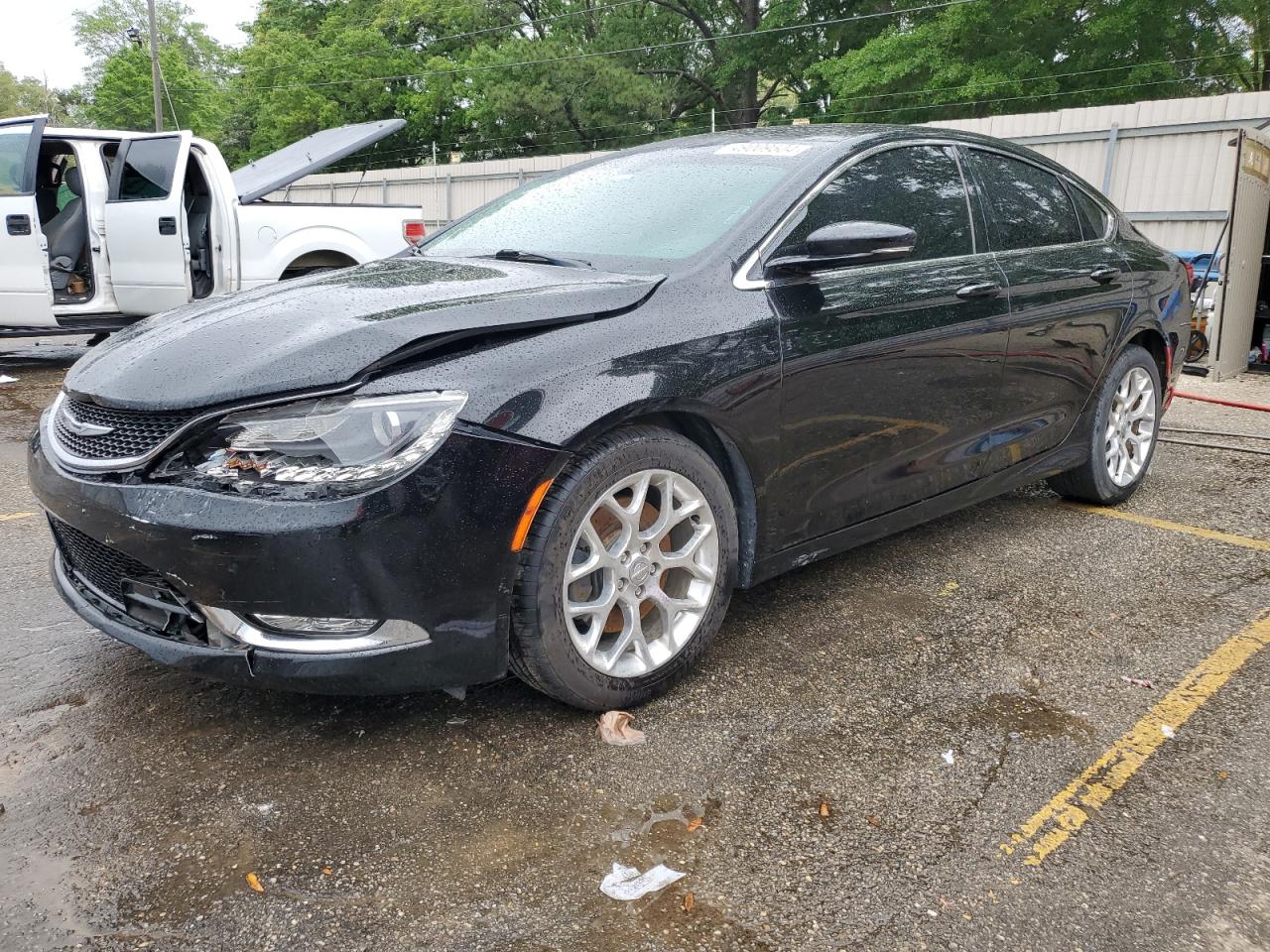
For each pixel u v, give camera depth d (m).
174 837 2.04
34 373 8.11
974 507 4.49
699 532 2.64
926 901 1.87
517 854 2.00
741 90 35.59
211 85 53.19
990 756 2.39
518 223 3.45
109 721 2.50
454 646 2.22
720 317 2.62
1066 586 3.51
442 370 2.19
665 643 2.61
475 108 36.72
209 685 2.70
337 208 8.13
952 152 3.57
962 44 25.75
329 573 2.06
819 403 2.84
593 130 35.41
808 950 1.74
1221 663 2.90
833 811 2.15
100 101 49.56
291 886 1.89
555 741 2.43
